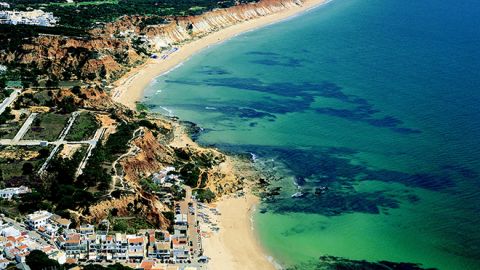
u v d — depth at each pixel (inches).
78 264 6525.6
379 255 7377.0
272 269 6998.0
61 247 6707.7
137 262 6766.7
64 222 7027.6
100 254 6752.0
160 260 6870.1
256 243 7529.5
